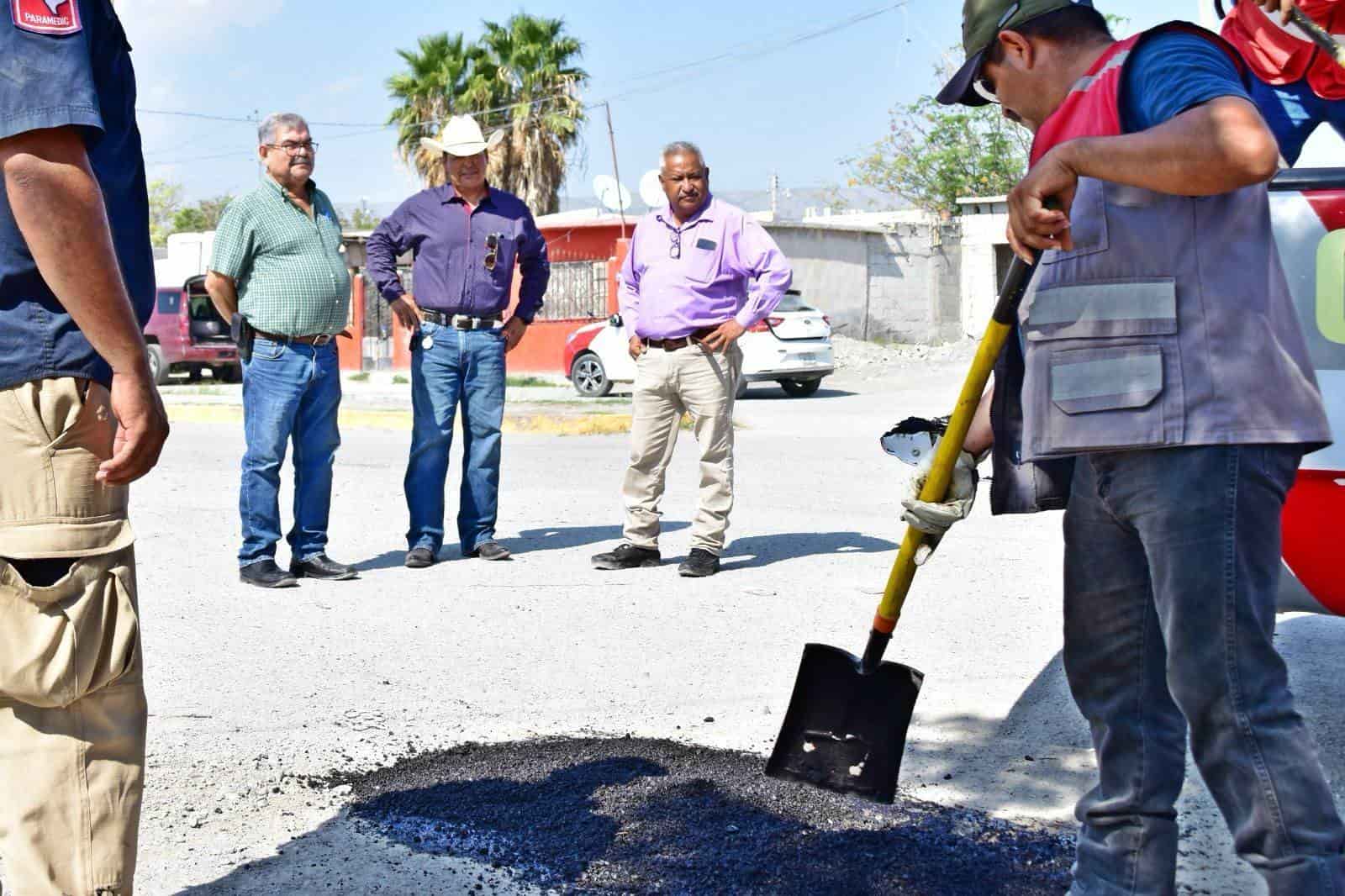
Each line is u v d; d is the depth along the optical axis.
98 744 2.46
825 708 2.94
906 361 25.91
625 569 6.54
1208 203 2.24
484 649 5.03
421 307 6.70
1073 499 2.58
